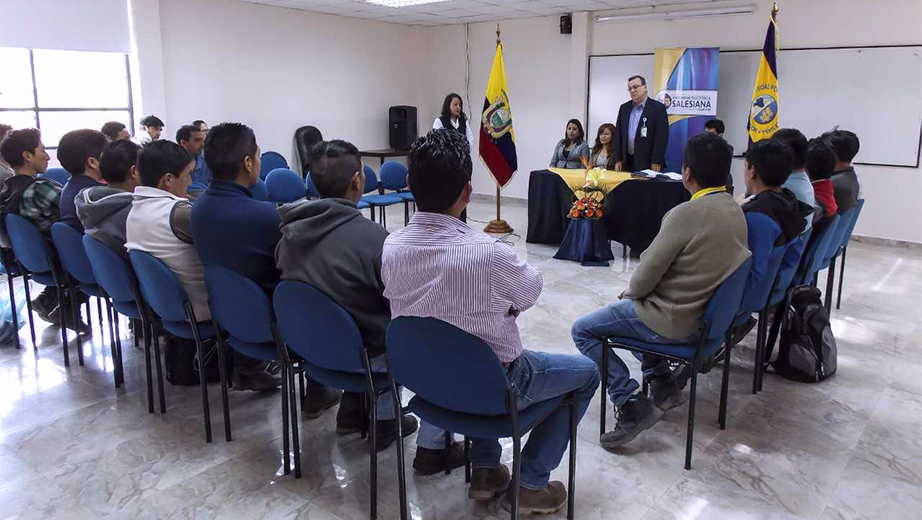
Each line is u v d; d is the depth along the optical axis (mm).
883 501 2133
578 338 2535
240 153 2221
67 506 2088
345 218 2012
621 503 2113
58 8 5859
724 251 2178
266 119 7664
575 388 1900
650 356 2648
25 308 3877
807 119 6566
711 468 2328
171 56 6699
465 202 1688
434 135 1648
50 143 6129
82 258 2918
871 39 6113
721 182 2266
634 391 2484
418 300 1646
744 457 2404
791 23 6512
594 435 2574
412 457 2400
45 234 3193
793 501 2131
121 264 2545
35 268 3244
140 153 2576
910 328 3844
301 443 2498
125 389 2971
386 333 1754
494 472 2066
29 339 3598
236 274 2148
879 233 6344
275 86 7699
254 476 2268
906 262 5574
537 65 8453
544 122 8531
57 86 6113
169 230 2414
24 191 3158
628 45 7617
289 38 7754
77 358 3324
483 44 8906
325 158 2062
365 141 8922
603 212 5379
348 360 1972
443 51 9359
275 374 3002
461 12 7914
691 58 6879
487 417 1764
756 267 2484
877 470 2320
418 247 1642
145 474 2275
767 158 2562
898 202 6195
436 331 1617
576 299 4422
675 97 7039
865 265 5461
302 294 1928
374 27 8750
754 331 3795
